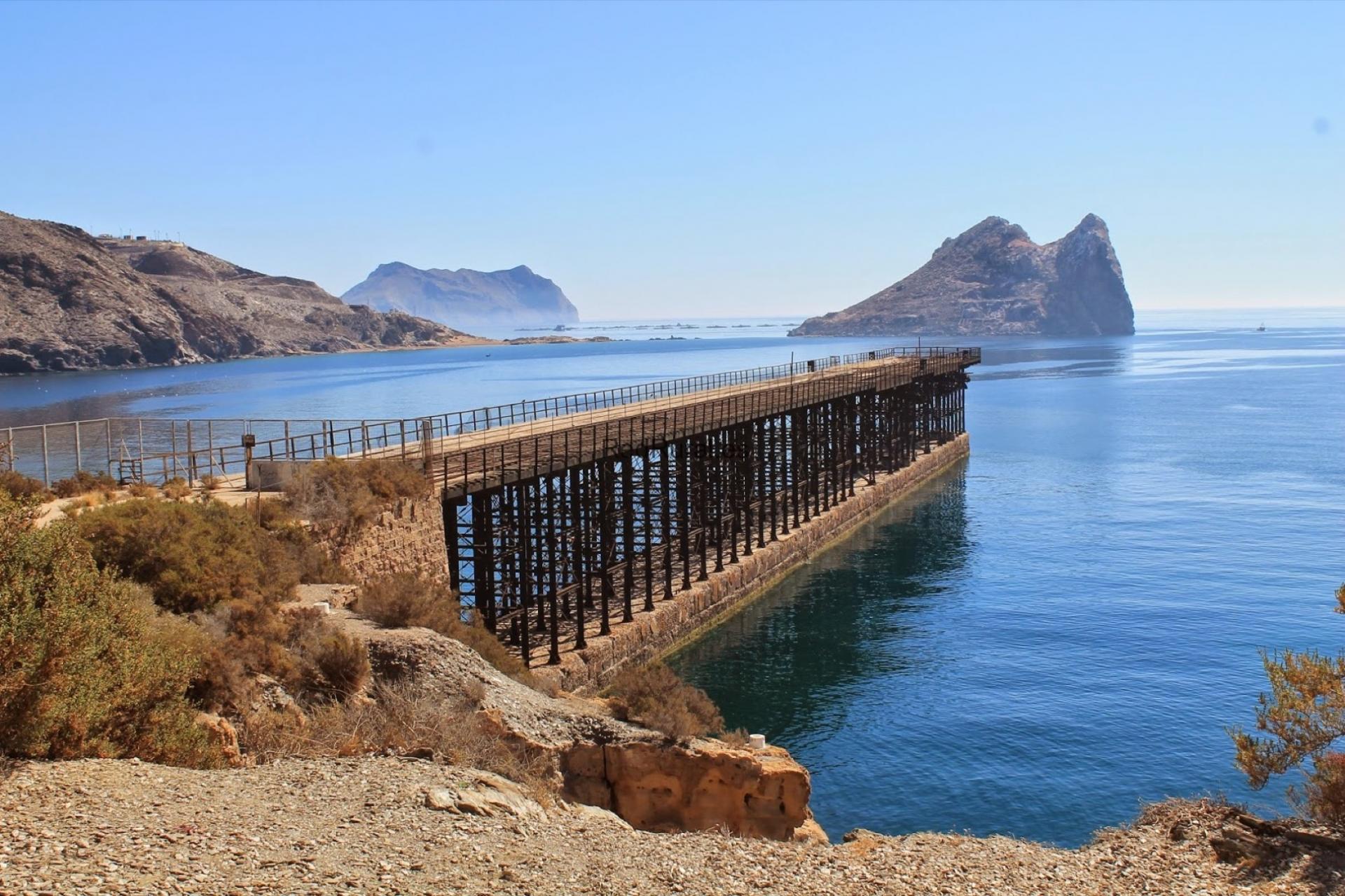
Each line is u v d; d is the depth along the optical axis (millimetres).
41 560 16203
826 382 66625
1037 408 136250
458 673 22969
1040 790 29219
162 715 16812
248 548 24047
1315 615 44469
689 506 51781
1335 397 143875
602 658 36125
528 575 35250
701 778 22531
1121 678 37625
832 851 17734
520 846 15188
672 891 14414
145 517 22766
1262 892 15961
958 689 36969
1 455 31625
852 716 34781
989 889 16109
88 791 14086
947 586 50688
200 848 12859
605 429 40594
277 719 19359
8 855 11781
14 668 14914
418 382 180250
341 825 14531
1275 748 20328
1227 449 95812
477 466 35250
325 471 29891
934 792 29297
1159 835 19156
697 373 193125
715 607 45250
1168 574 51969
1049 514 67812
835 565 55219
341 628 23703
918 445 90625
